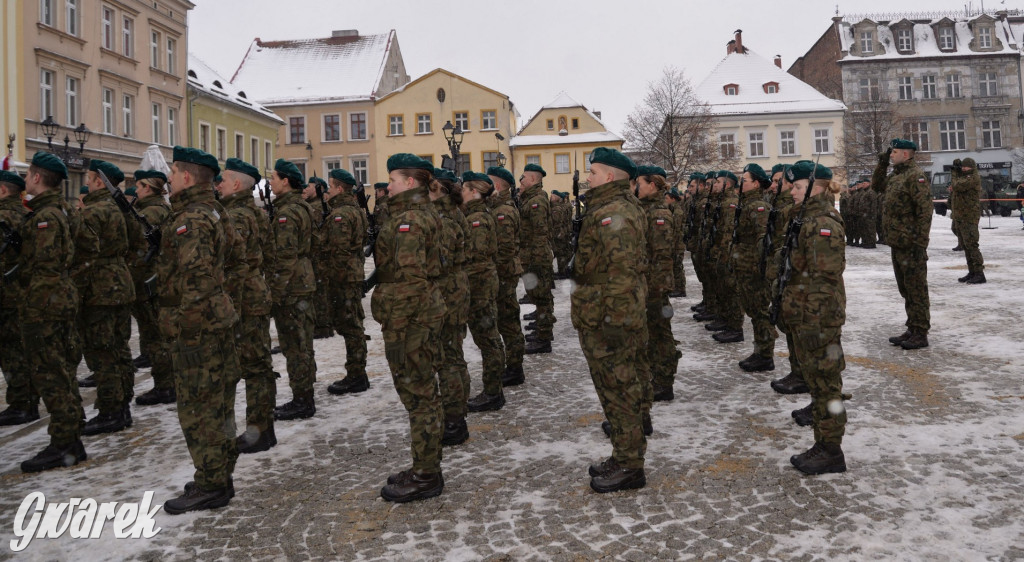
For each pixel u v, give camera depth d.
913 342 6.98
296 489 4.05
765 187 6.46
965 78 53.75
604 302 3.71
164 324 3.74
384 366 7.58
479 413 5.52
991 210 34.81
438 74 48.97
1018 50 53.69
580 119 50.16
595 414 5.34
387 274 3.86
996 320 8.15
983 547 3.05
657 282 5.54
